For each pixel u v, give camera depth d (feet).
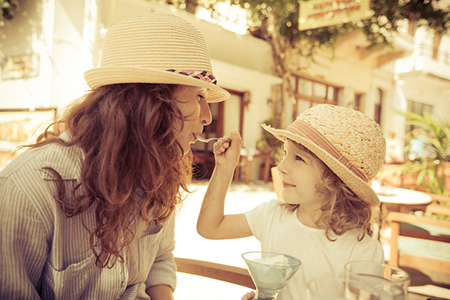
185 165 3.74
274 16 24.93
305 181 3.16
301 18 17.08
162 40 2.73
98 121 2.76
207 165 26.84
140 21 2.75
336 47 30.78
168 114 2.77
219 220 3.79
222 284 7.99
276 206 3.88
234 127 27.66
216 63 21.97
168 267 3.91
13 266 2.39
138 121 2.69
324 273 3.27
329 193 3.12
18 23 18.71
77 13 16.99
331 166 2.94
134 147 2.70
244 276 3.77
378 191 8.96
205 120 3.30
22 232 2.47
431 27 20.97
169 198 3.18
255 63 26.94
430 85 43.34
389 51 32.89
